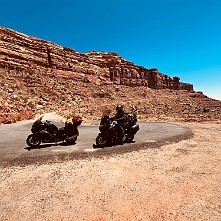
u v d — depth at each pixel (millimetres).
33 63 73562
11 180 5992
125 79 116688
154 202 4965
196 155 9117
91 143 10812
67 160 7738
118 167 7180
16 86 50375
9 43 67938
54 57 83562
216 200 5090
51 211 4547
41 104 44844
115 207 4730
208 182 6188
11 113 26031
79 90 75438
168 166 7488
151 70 146625
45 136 9805
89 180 6082
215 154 9430
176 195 5324
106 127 10023
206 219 4289
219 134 15781
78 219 4293
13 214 4438
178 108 68750
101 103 67812
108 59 116938
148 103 72812
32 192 5348
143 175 6551
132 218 4348
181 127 19578
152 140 11898
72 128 10352
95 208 4684
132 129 11203
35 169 6812
